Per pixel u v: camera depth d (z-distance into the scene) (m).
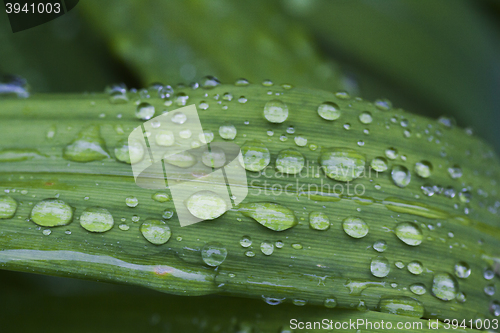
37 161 0.17
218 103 0.17
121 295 0.18
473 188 0.17
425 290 0.16
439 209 0.17
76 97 0.17
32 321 0.18
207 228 0.16
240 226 0.16
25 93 0.18
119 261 0.16
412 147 0.17
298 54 0.22
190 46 0.21
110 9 0.21
